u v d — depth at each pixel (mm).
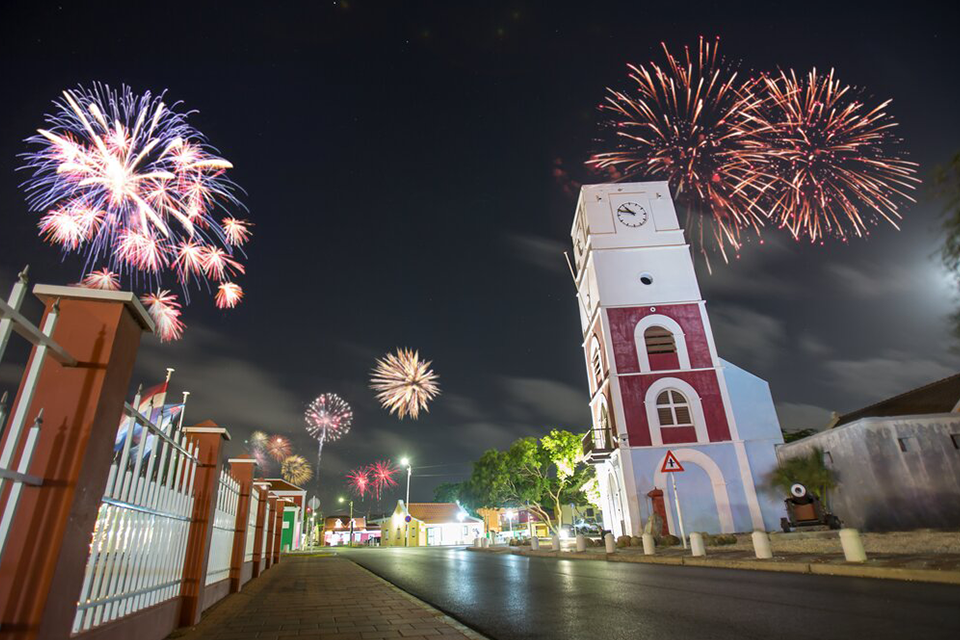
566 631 5852
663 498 23703
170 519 5879
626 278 28266
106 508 4023
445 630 6066
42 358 3064
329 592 10383
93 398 3471
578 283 33125
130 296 3758
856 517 18812
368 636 5750
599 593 8812
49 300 3648
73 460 3303
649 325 27234
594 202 30109
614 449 25672
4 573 3006
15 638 2895
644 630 5652
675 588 8883
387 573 15680
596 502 33188
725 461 24344
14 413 2891
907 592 6922
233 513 10648
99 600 3979
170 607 5969
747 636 5098
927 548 10922
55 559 3078
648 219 29641
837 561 9953
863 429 18703
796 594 7402
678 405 25531
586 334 31703
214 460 7406
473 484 38594
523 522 70938
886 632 4871
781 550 13914
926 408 22531
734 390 25734
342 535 87062
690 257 28641
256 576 14531
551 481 37062
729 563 12070
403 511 72625
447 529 71875
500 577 13000
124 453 4207
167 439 5379
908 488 17516
